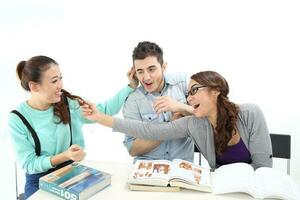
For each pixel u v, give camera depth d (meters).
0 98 2.29
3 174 2.28
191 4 2.18
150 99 1.67
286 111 2.21
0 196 2.32
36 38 2.32
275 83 2.19
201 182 1.19
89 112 1.52
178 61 2.29
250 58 2.19
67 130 1.51
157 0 2.21
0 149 2.26
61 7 2.26
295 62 2.12
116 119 1.52
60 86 1.44
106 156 2.49
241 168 1.29
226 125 1.40
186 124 1.48
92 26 2.29
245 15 2.13
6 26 2.27
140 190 1.19
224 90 1.40
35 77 1.37
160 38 2.27
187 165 1.32
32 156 1.44
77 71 2.39
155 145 1.57
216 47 2.22
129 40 2.29
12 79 2.27
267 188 1.13
